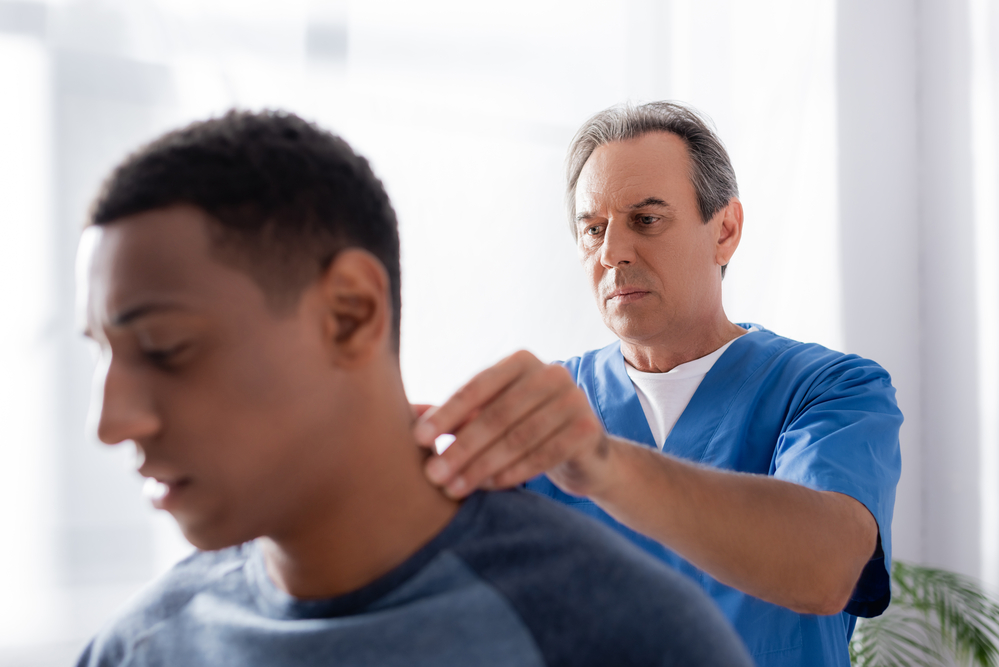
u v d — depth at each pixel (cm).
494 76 201
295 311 39
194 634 48
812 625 101
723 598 101
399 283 47
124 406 37
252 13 180
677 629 41
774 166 219
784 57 220
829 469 88
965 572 199
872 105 214
